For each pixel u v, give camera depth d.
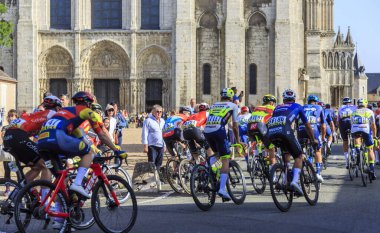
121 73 78.50
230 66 76.12
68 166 19.11
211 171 21.25
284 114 20.92
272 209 20.97
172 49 77.38
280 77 76.12
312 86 96.56
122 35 78.00
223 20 76.56
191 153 24.78
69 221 16.14
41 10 78.38
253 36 76.94
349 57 139.75
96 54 78.81
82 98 16.44
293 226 17.64
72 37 78.00
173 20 77.19
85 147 16.19
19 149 17.66
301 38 81.44
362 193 24.95
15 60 78.19
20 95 77.50
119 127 37.72
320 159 27.42
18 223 15.05
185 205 22.22
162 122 30.66
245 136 34.12
